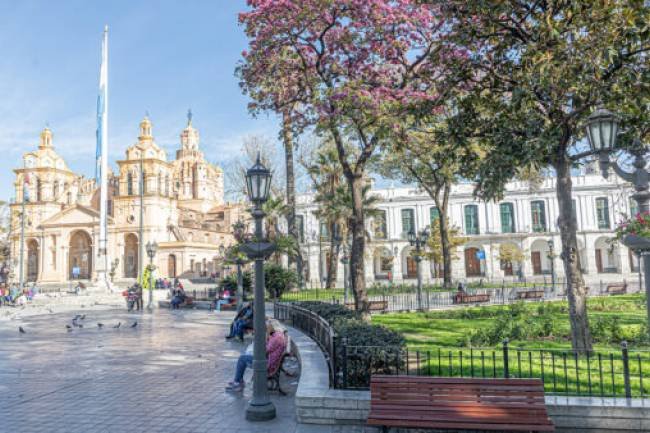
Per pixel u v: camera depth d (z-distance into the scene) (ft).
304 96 52.75
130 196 214.28
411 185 193.88
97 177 140.97
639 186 21.04
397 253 188.75
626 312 54.13
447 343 37.58
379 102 42.47
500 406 17.54
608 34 27.04
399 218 191.72
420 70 44.68
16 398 26.43
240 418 22.21
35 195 236.22
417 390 18.33
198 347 43.86
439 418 17.67
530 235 179.42
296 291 99.09
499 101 34.76
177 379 30.53
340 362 22.91
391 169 111.04
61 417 22.86
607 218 175.52
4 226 185.57
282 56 48.91
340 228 111.04
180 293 97.91
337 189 104.27
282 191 123.65
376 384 18.65
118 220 215.31
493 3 30.04
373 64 49.70
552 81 28.53
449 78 34.88
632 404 18.81
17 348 45.50
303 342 34.55
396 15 45.88
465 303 72.43
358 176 51.42
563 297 79.61
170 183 248.93
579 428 18.90
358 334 24.45
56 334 56.29
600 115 21.36
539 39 30.17
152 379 30.66
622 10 27.14
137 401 25.43
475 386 17.99
